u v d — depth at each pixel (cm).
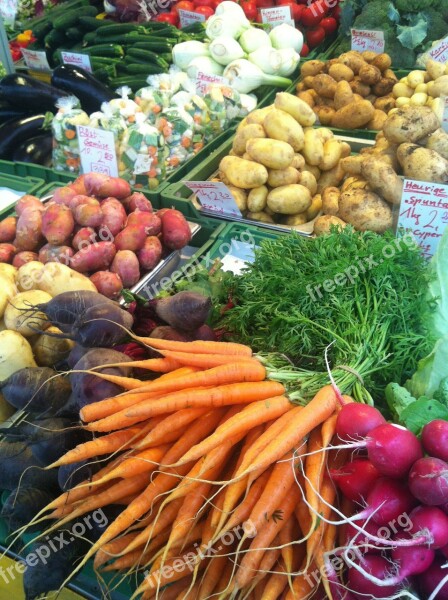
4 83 374
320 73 395
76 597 154
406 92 376
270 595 123
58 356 192
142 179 305
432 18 429
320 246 182
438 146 246
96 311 156
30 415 164
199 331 175
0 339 180
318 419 136
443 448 114
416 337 161
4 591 170
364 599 114
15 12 520
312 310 166
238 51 406
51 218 225
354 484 123
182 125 323
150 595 131
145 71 432
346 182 276
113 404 142
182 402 141
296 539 134
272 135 285
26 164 333
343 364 152
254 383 149
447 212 216
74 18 479
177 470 142
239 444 151
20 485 150
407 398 146
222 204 288
